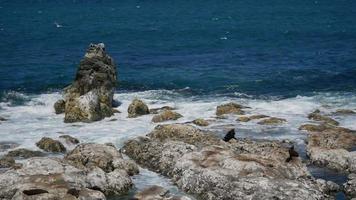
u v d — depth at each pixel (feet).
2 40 353.51
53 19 538.47
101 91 165.48
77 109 159.02
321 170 116.37
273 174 101.86
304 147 131.23
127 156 125.59
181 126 133.49
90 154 115.44
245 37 380.17
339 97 189.47
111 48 323.37
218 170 102.78
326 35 381.81
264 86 211.82
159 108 171.12
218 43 345.72
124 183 104.37
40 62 266.57
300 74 233.35
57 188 95.76
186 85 215.72
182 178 106.11
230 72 239.71
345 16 549.54
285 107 172.24
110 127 150.10
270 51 304.09
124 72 241.96
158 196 96.53
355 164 115.65
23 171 102.37
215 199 98.37
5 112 168.04
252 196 95.09
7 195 95.61
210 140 128.77
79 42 352.49
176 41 359.05
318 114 157.99
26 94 198.39
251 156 109.09
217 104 176.35
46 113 168.04
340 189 104.68
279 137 138.82
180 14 599.98
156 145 122.21
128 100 185.26
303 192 95.50
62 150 128.77
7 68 249.14
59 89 209.36
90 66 166.20
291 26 456.45
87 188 98.58
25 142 134.31
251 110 167.43
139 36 390.21
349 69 242.58
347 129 140.56
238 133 142.10
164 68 251.39
